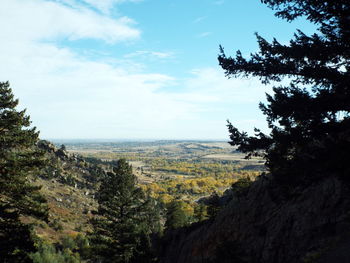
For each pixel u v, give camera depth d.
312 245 14.90
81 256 75.19
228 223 26.78
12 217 15.38
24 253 15.26
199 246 29.70
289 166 8.43
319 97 8.11
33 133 16.97
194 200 185.50
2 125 15.65
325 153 7.62
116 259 26.31
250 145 8.84
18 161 15.76
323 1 7.96
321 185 17.06
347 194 14.96
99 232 28.36
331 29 8.19
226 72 9.78
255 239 20.84
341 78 8.00
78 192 163.75
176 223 54.19
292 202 19.28
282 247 17.50
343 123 7.68
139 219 29.08
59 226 103.88
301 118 8.05
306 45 8.36
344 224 13.84
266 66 8.96
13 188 15.08
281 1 8.66
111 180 28.94
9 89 16.38
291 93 8.62
